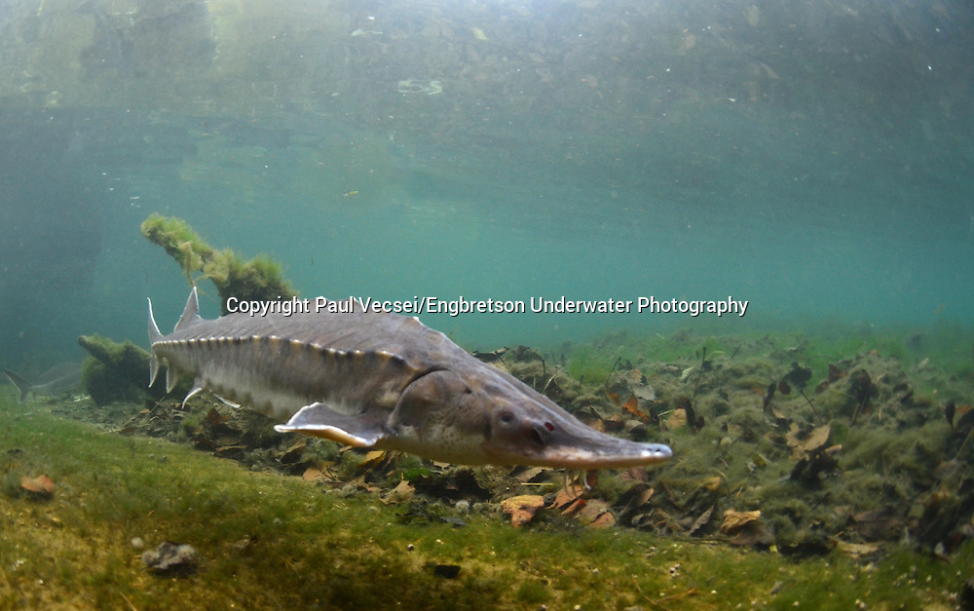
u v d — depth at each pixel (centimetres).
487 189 3259
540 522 387
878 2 1121
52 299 2862
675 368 996
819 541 382
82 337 977
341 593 248
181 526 307
